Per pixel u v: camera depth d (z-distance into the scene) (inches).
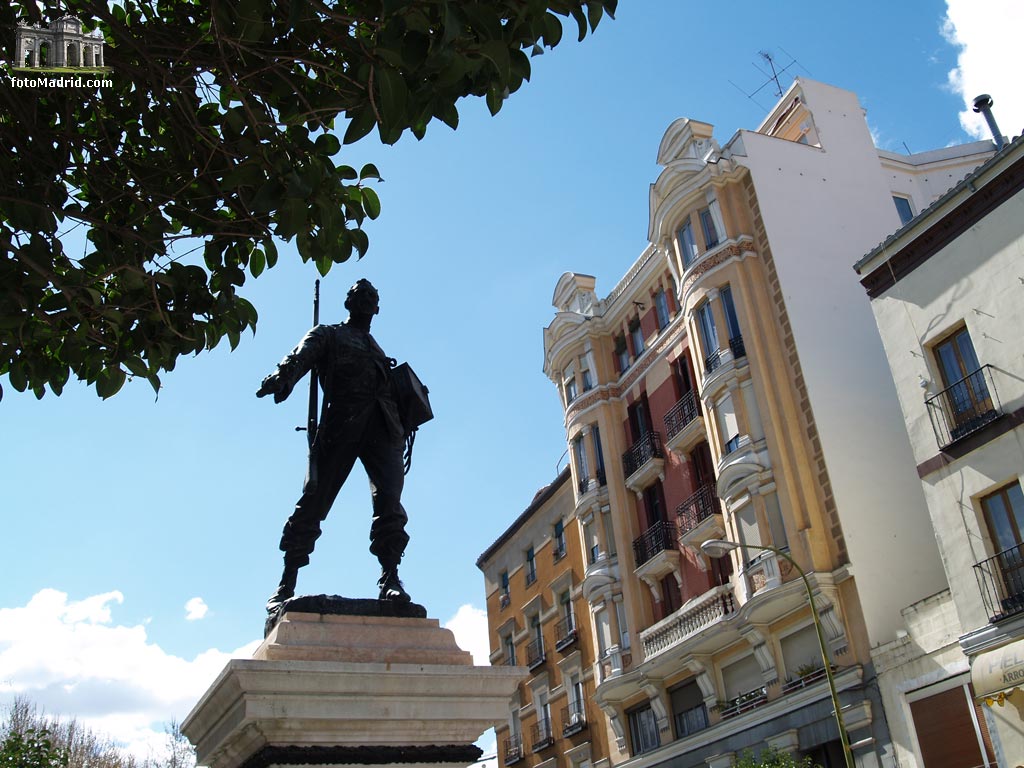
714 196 991.0
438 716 177.6
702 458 1045.8
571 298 1341.0
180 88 189.9
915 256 765.3
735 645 941.8
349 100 186.5
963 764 690.2
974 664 666.2
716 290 968.3
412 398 221.9
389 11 142.3
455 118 164.1
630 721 1128.2
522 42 173.5
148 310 205.5
